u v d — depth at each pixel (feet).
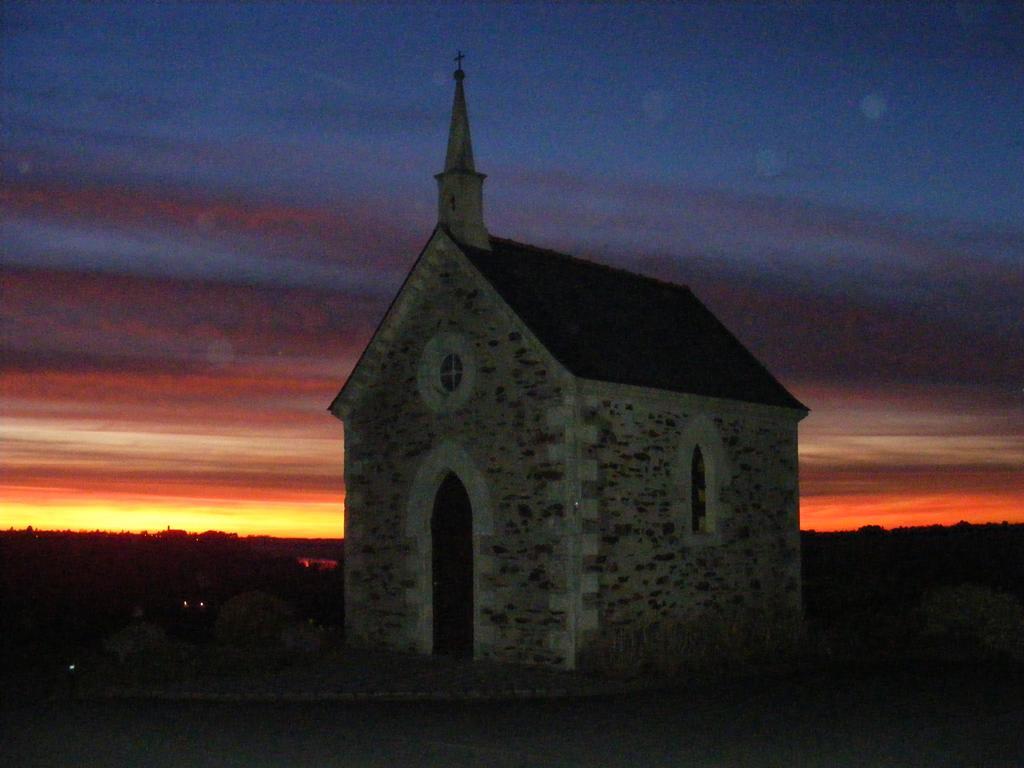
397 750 39.11
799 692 51.55
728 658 61.46
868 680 55.52
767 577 73.20
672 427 66.33
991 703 47.75
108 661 61.77
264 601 69.36
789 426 77.41
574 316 66.95
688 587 66.18
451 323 65.21
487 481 62.39
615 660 57.72
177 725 44.83
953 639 67.67
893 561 107.86
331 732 42.86
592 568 59.77
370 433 68.85
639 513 63.21
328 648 66.23
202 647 66.18
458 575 64.49
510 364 62.18
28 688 55.93
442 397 65.05
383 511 67.72
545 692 52.90
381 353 68.59
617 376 62.49
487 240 68.69
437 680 56.49
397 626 66.23
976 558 108.27
